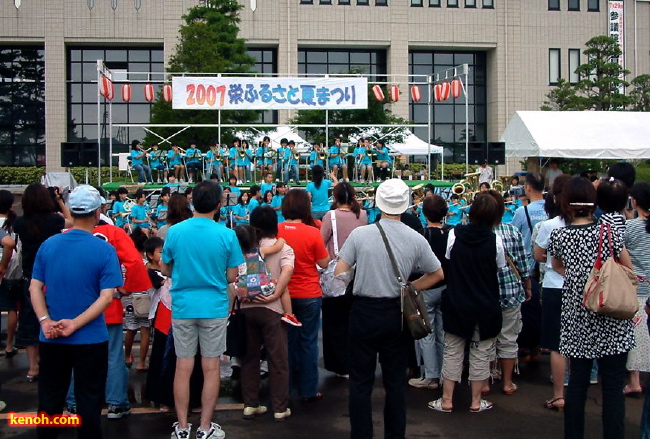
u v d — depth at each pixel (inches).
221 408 274.4
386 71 1525.6
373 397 285.9
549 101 1517.0
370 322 209.9
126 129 1475.1
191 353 232.4
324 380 313.0
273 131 1143.0
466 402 279.1
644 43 1550.2
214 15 1202.0
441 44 1501.0
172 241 231.3
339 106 845.8
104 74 848.3
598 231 215.8
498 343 286.5
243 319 256.7
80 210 202.8
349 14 1469.0
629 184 313.9
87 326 199.6
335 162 927.0
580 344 213.0
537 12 1530.5
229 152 928.3
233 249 232.1
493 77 1534.2
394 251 211.6
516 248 276.8
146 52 1480.1
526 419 258.2
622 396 211.9
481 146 892.6
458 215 697.6
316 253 273.1
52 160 1411.2
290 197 279.6
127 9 1413.6
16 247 319.3
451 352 265.7
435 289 287.9
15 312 351.3
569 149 853.2
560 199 235.8
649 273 251.9
